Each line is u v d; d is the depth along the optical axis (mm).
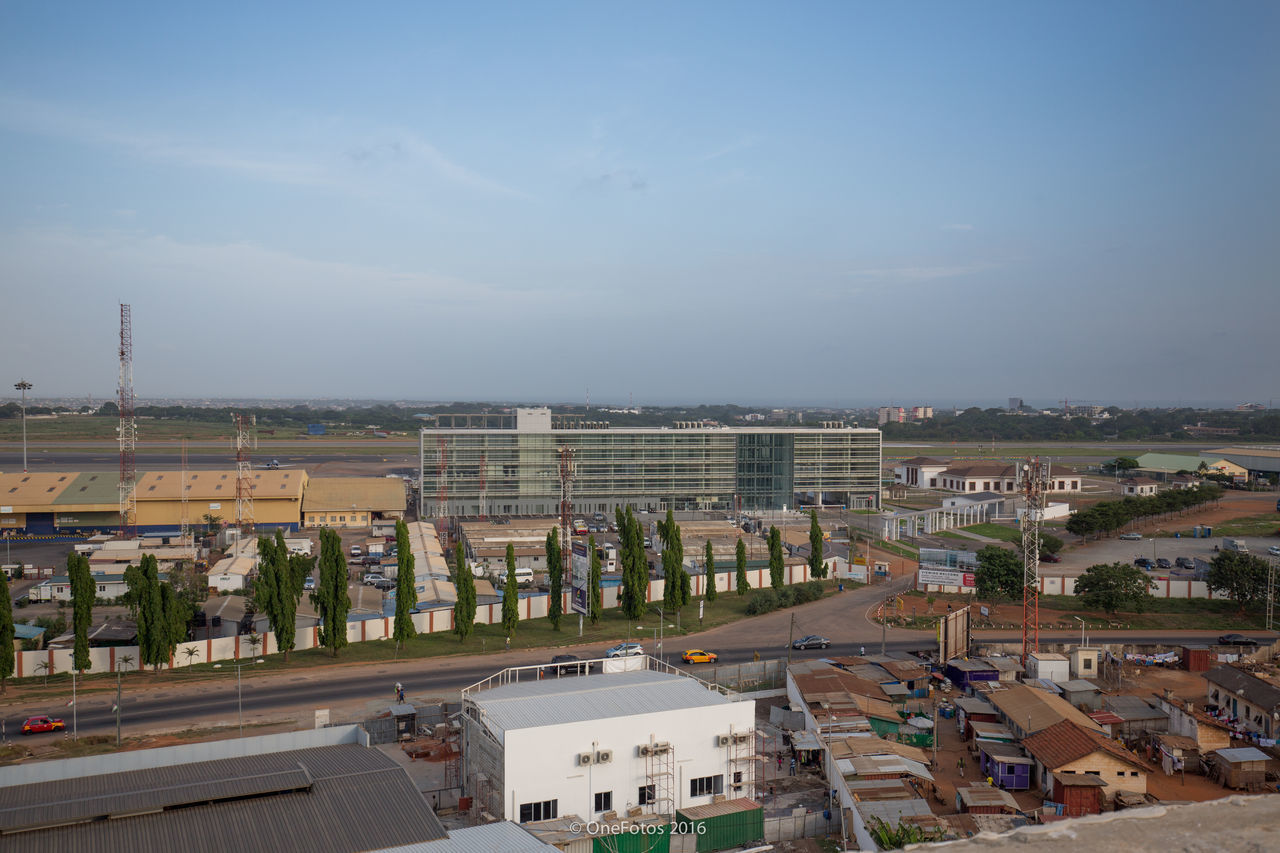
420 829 45000
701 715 60000
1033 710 72625
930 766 68438
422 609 109062
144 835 42844
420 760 69312
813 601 127125
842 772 61406
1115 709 76938
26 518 169125
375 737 73938
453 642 103188
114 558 139125
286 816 45531
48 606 119812
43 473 183500
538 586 133625
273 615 94688
